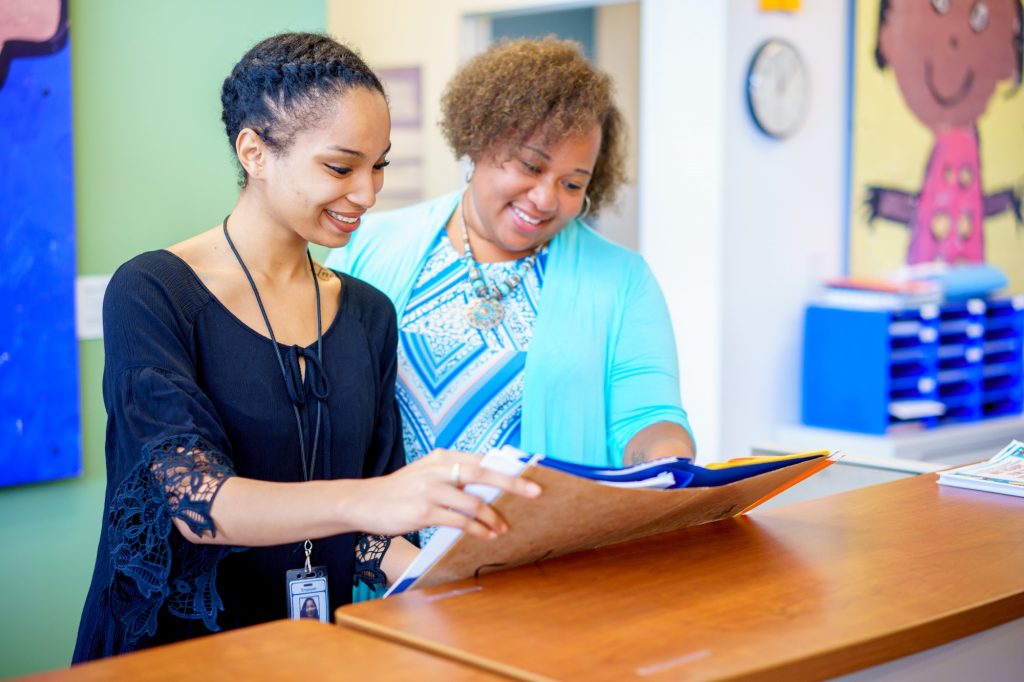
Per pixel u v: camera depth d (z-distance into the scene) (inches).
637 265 79.9
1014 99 184.5
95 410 92.1
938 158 172.2
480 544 43.9
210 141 96.9
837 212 161.3
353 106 54.1
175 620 54.4
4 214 85.0
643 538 52.8
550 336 75.2
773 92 149.4
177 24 94.0
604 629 39.7
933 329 156.9
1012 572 47.6
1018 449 73.5
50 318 87.8
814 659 37.5
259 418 56.1
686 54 149.5
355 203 55.8
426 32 195.5
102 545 54.3
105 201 91.3
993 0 177.9
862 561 48.9
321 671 35.6
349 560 59.6
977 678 44.8
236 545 48.8
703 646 38.0
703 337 150.9
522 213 72.7
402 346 75.4
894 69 163.9
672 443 70.6
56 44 86.0
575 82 70.4
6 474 86.4
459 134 72.8
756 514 58.1
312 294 60.2
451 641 38.5
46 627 90.9
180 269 55.4
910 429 155.5
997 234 184.4
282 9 100.2
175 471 48.2
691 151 150.2
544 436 74.4
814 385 157.5
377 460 62.9
